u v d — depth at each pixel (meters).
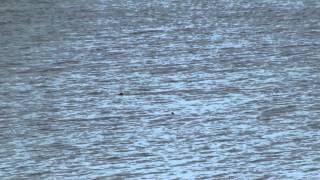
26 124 89.69
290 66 118.62
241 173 71.31
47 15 189.00
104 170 73.06
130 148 79.25
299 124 86.75
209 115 91.38
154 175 71.38
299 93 101.00
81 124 88.88
